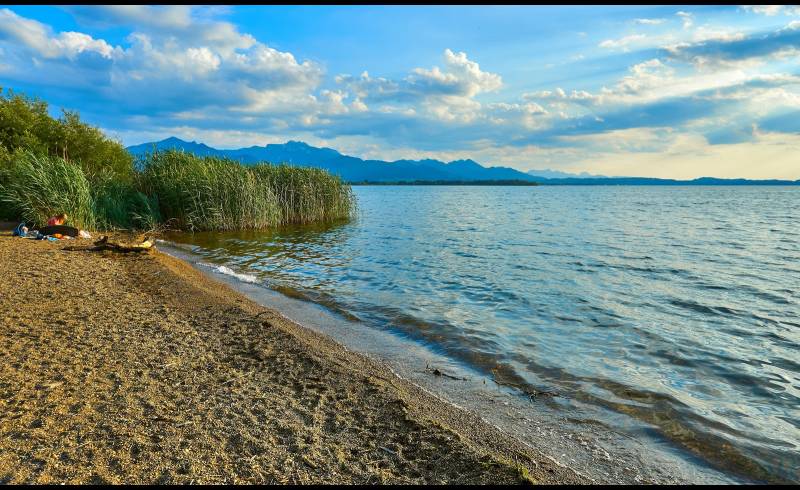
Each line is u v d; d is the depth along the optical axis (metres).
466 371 6.79
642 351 7.67
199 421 4.76
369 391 5.74
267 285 12.06
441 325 8.90
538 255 17.62
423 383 6.33
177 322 8.09
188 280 11.27
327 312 9.74
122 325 7.70
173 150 24.34
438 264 15.49
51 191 18.30
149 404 5.04
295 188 26.48
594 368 6.95
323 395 5.56
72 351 6.45
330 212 28.06
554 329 8.79
